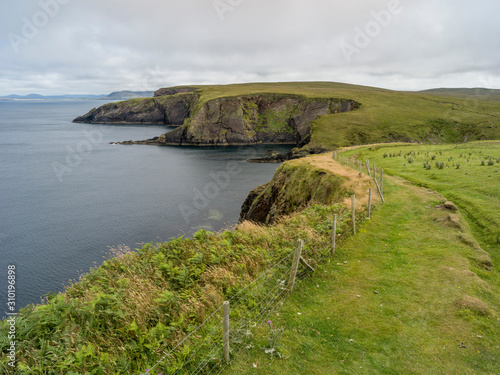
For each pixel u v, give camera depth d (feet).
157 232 136.98
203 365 20.17
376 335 24.35
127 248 38.75
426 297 29.27
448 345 23.12
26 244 125.18
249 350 22.21
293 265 29.76
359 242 43.34
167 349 21.03
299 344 23.12
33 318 21.84
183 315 24.50
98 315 22.98
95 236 132.77
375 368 21.06
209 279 30.17
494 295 29.40
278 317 26.43
